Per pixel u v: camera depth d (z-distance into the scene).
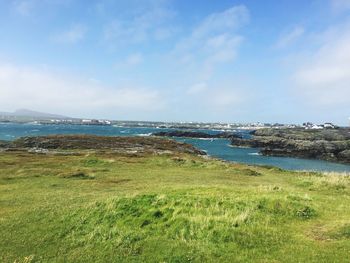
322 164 93.56
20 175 37.59
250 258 13.41
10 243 17.28
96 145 82.56
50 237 17.73
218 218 16.52
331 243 14.11
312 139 147.25
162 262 13.72
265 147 130.12
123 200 20.23
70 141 85.75
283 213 17.67
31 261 15.24
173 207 18.33
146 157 56.91
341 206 20.06
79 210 20.62
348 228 15.10
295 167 85.44
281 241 14.59
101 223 18.30
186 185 30.58
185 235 15.63
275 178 39.12
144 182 33.94
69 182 34.00
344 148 107.12
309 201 20.36
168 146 90.25
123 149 77.62
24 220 20.53
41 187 31.64
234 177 38.59
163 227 16.64
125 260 14.34
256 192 22.50
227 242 14.76
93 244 16.25
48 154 60.12
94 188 30.86
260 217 17.02
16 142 85.12
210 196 19.70
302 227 16.16
